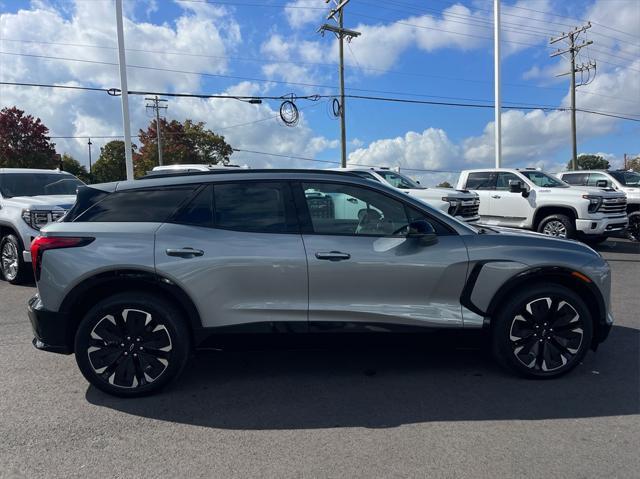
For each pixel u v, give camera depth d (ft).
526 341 13.67
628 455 10.05
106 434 11.16
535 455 10.09
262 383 13.92
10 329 19.21
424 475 9.44
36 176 32.53
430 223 13.66
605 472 9.47
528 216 40.63
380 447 10.48
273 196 13.48
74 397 13.12
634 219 44.88
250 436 11.03
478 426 11.34
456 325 13.37
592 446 10.42
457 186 46.24
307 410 12.26
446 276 13.26
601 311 13.97
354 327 13.12
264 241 12.96
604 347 16.47
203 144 194.59
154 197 13.46
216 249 12.80
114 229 12.93
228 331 12.89
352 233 13.37
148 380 12.89
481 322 13.46
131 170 55.11
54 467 9.86
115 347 12.85
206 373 14.67
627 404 12.35
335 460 10.00
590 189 39.01
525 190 40.47
